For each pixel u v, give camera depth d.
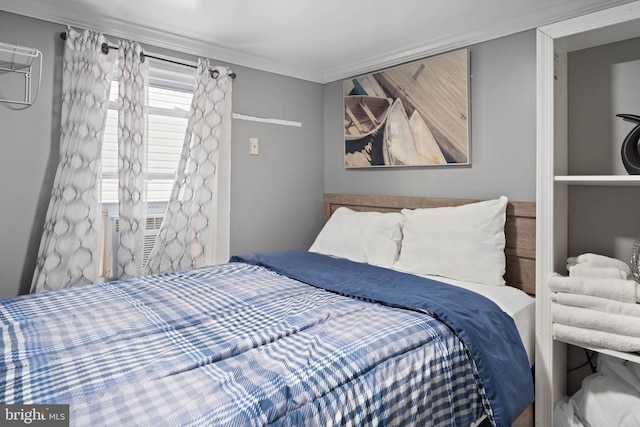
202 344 1.27
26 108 2.12
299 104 3.34
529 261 2.23
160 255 2.57
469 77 2.49
